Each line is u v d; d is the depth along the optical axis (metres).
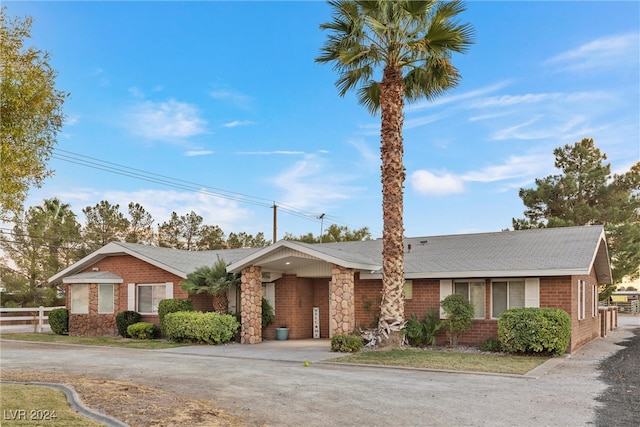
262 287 22.59
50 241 38.09
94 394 9.27
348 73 18.05
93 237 40.84
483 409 8.64
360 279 20.36
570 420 7.92
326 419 8.00
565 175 33.53
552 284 16.75
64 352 17.42
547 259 17.08
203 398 9.52
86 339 21.69
